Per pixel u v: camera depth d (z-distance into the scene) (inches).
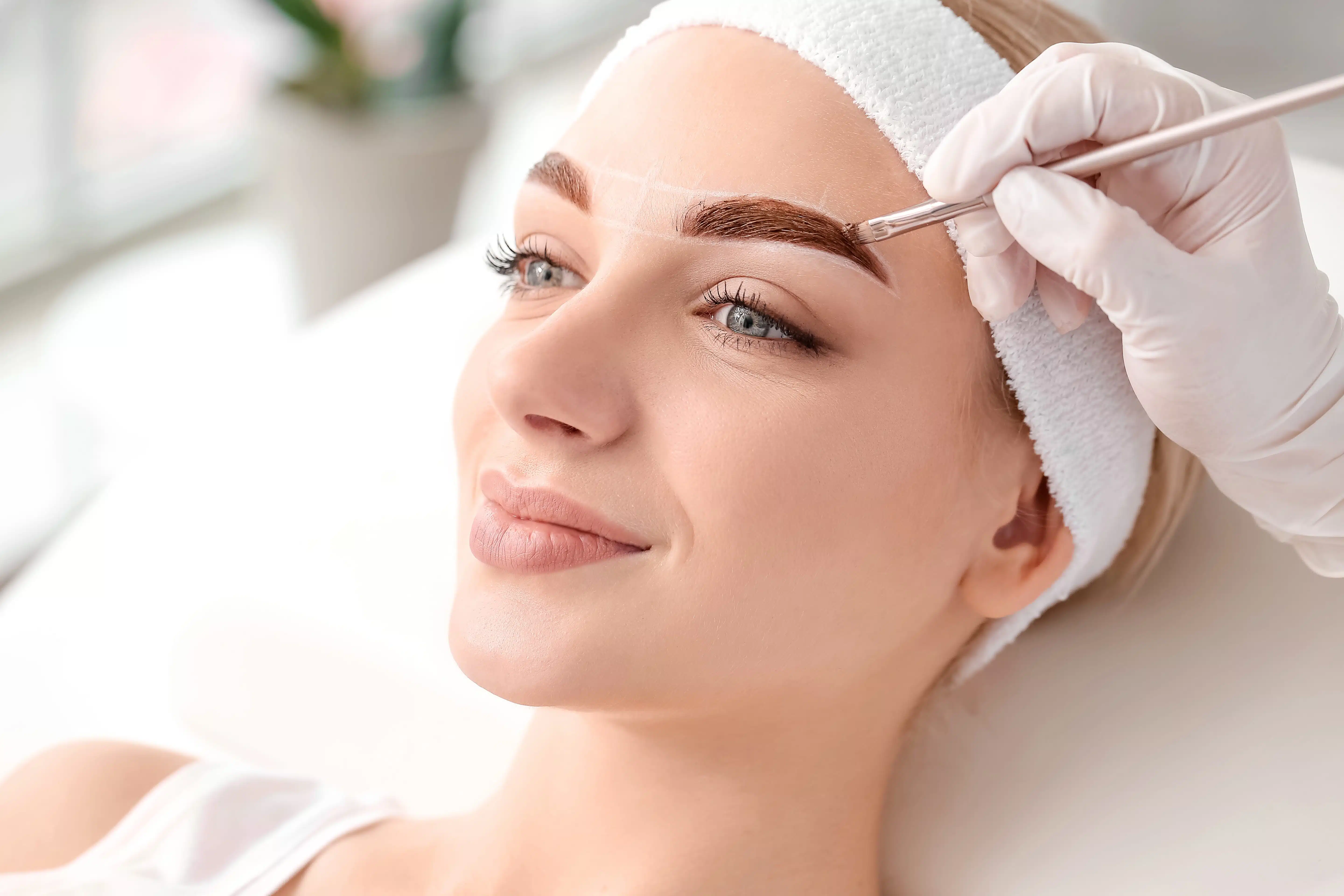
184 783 48.8
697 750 41.0
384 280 115.3
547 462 36.9
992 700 46.7
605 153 38.0
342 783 56.8
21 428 110.1
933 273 37.1
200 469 66.9
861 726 42.7
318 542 61.9
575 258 39.6
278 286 129.3
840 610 38.6
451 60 112.7
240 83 129.3
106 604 62.7
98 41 117.4
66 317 120.8
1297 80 118.3
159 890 45.9
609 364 36.4
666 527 36.6
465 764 55.7
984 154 33.5
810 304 36.3
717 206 36.1
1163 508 45.5
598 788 42.1
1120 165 34.3
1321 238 50.9
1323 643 43.6
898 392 37.2
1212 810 42.1
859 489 37.3
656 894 41.7
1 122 114.6
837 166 36.4
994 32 39.6
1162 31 122.3
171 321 122.0
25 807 49.9
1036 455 40.6
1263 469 37.9
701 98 37.3
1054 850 43.6
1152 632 46.3
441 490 61.7
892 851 46.5
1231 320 34.2
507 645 37.3
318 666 58.9
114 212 129.5
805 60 37.3
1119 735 44.5
